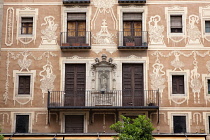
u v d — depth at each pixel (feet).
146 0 92.58
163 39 91.04
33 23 92.22
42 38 91.61
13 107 88.94
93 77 89.71
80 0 92.07
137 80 90.02
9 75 90.12
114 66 89.86
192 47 90.58
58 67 90.33
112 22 91.97
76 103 88.89
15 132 88.12
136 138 72.28
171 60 90.17
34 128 88.12
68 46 89.66
